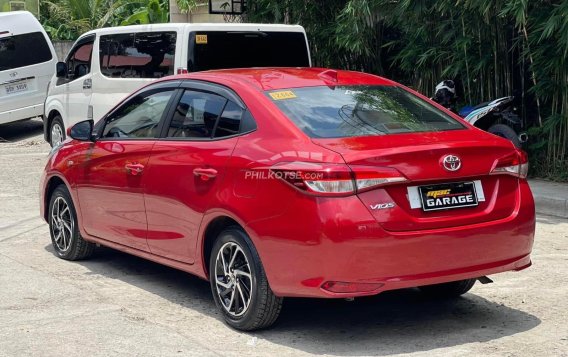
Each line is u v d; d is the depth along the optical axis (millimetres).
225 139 5938
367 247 5090
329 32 13547
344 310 6273
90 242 7715
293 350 5402
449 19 11719
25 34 18141
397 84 6652
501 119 10820
